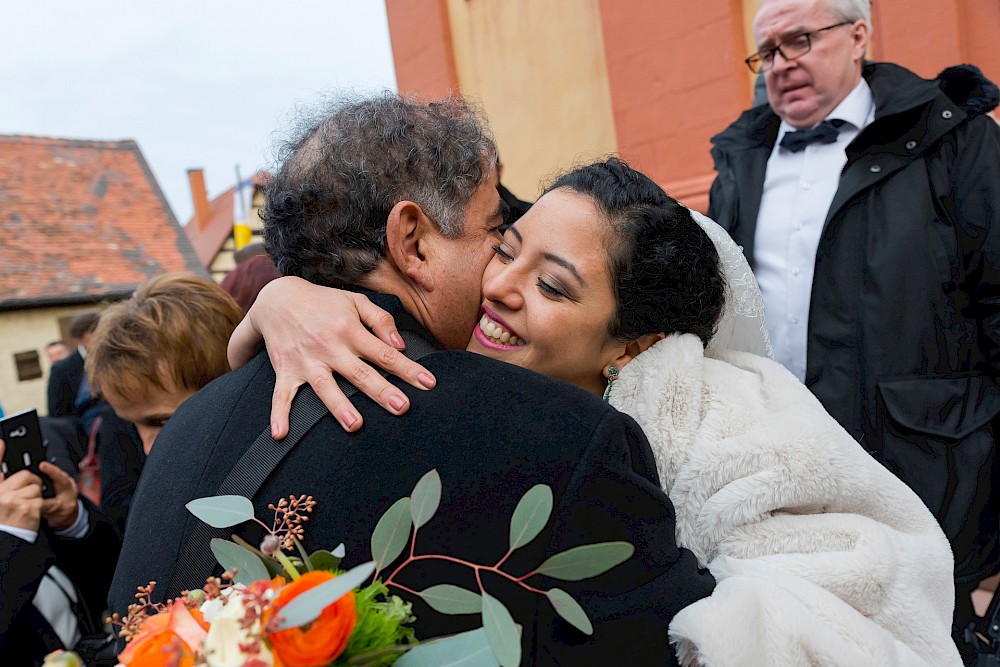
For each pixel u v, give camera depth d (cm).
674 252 120
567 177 127
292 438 99
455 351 104
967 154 207
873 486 113
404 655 77
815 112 239
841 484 109
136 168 2300
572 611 80
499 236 127
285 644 67
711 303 128
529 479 90
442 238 118
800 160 245
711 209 264
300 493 95
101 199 2183
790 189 245
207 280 197
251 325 128
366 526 91
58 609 172
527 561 88
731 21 348
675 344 122
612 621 89
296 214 115
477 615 88
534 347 119
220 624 68
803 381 237
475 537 89
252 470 99
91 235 2089
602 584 91
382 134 115
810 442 109
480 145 121
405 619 82
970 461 203
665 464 114
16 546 158
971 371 210
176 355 179
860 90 236
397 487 92
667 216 121
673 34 373
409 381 99
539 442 91
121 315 185
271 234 121
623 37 397
